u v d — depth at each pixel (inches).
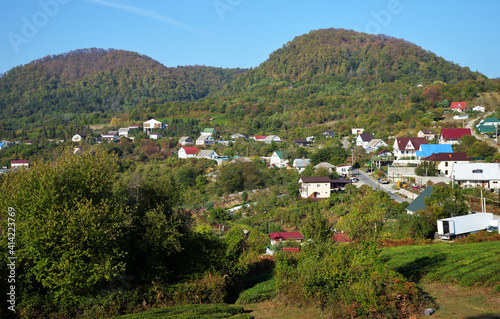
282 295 801.6
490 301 695.7
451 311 665.0
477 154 2655.0
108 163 785.6
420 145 2866.6
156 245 802.2
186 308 719.1
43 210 671.1
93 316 677.9
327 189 2405.3
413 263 944.9
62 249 663.1
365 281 677.9
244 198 2524.6
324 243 1039.6
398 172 2647.6
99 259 694.5
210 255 934.4
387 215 1706.4
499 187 2009.1
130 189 993.5
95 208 694.5
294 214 1967.3
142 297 750.5
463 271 815.1
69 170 730.2
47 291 702.5
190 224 971.3
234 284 940.0
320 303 719.7
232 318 653.3
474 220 1358.3
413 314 641.6
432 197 1569.9
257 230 1712.6
